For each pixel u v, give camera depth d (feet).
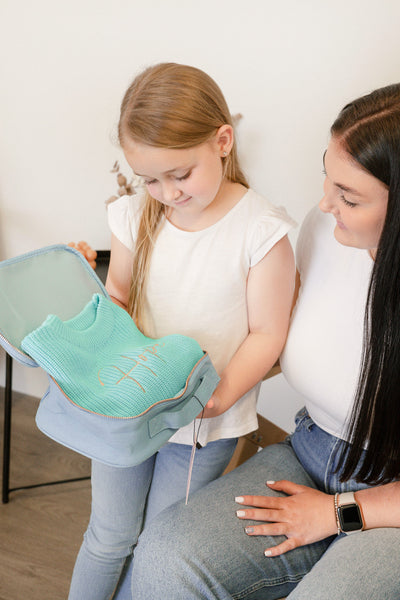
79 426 2.90
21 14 5.21
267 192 4.93
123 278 3.80
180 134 2.94
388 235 2.62
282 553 3.08
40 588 4.72
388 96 2.65
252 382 3.43
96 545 3.71
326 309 3.34
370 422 3.06
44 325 2.88
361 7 4.12
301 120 4.58
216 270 3.40
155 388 2.93
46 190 5.82
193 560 2.95
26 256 3.22
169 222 3.49
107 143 5.34
